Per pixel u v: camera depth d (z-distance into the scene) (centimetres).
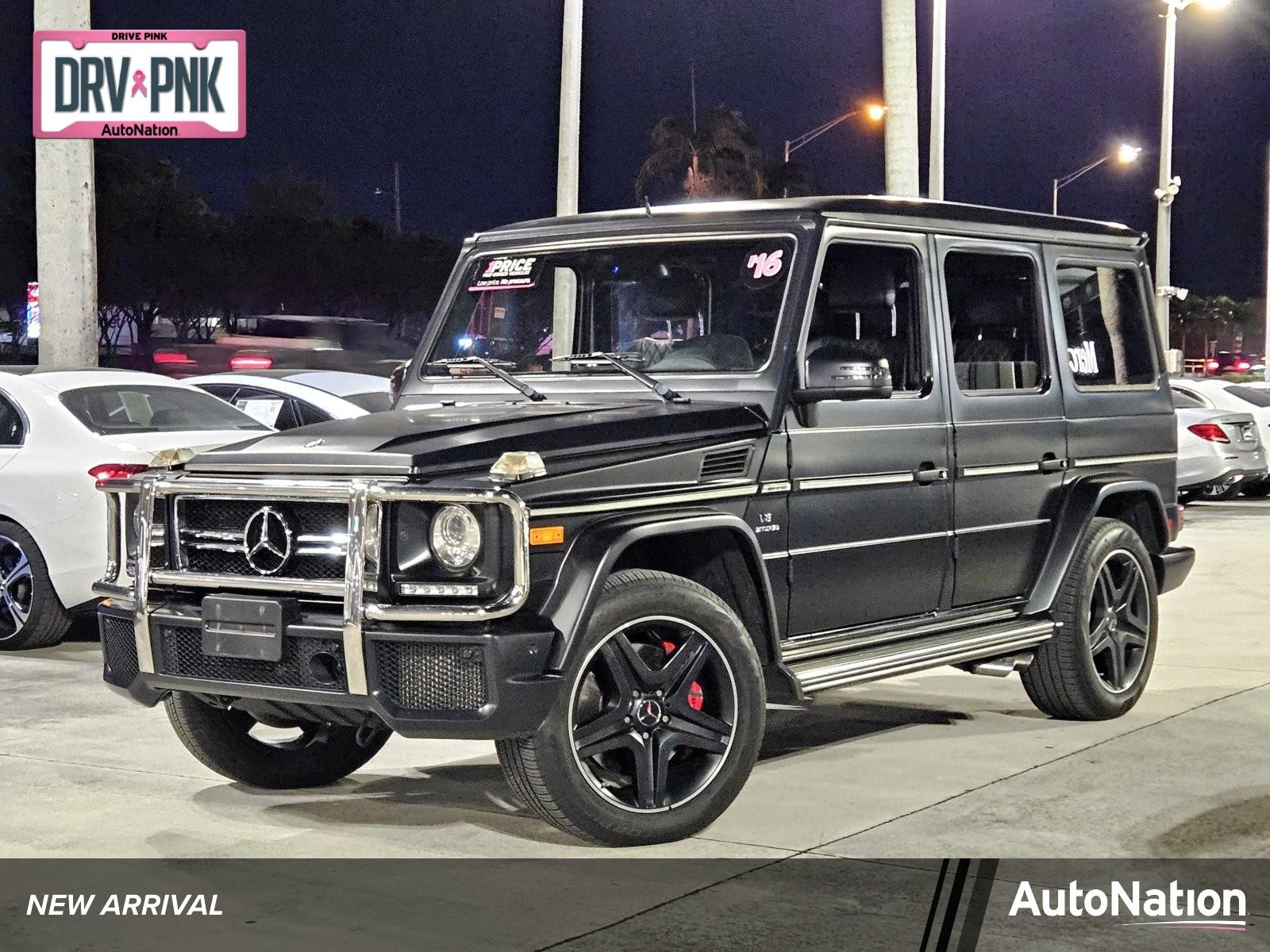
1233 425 1880
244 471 541
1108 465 756
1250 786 616
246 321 3042
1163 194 3291
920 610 667
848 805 593
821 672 594
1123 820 571
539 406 610
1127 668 758
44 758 680
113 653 580
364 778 653
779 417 595
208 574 540
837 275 623
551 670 510
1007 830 559
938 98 2273
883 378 590
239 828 575
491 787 635
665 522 541
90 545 905
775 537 595
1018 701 796
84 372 970
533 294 661
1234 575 1284
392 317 4838
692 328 624
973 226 694
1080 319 754
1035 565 723
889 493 640
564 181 1898
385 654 506
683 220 641
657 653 556
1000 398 695
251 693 530
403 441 532
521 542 500
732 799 557
